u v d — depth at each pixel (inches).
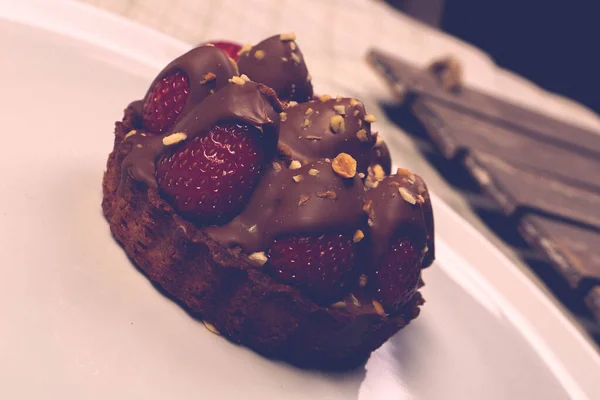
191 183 9.4
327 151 10.1
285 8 22.5
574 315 15.5
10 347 8.7
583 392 11.7
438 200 14.0
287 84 10.9
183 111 9.9
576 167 19.7
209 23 18.1
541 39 38.1
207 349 9.8
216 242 9.5
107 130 11.9
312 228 9.4
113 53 12.8
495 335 12.1
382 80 20.1
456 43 28.3
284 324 9.9
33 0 12.5
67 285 9.5
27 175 10.5
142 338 9.5
